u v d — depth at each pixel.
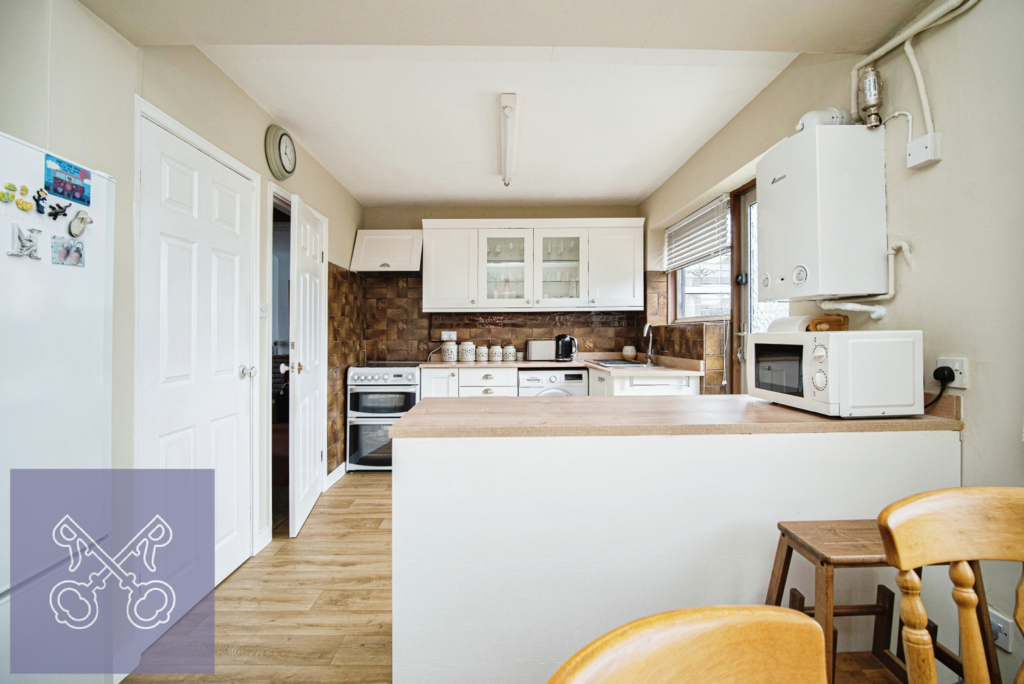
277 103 2.33
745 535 1.36
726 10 1.39
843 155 1.52
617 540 1.34
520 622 1.33
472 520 1.32
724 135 2.60
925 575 1.42
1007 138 1.20
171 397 1.70
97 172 1.21
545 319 4.38
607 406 1.69
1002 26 1.20
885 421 1.37
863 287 1.52
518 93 2.25
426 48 1.89
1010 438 1.22
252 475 2.24
